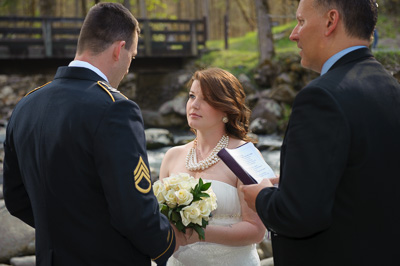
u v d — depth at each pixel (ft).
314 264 5.01
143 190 5.10
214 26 115.85
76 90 5.38
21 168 5.75
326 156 4.50
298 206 4.50
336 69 5.07
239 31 110.63
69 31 43.01
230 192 7.05
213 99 7.15
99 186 5.24
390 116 4.88
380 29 43.24
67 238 5.33
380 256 4.82
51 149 5.25
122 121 5.16
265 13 45.01
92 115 5.12
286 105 39.22
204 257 7.07
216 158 7.26
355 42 5.16
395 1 47.55
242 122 7.51
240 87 7.43
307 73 38.88
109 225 5.33
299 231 4.57
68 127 5.16
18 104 6.03
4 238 12.35
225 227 6.77
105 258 5.35
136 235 5.08
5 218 12.84
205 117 7.26
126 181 4.98
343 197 4.79
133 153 5.12
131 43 5.83
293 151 4.70
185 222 6.01
